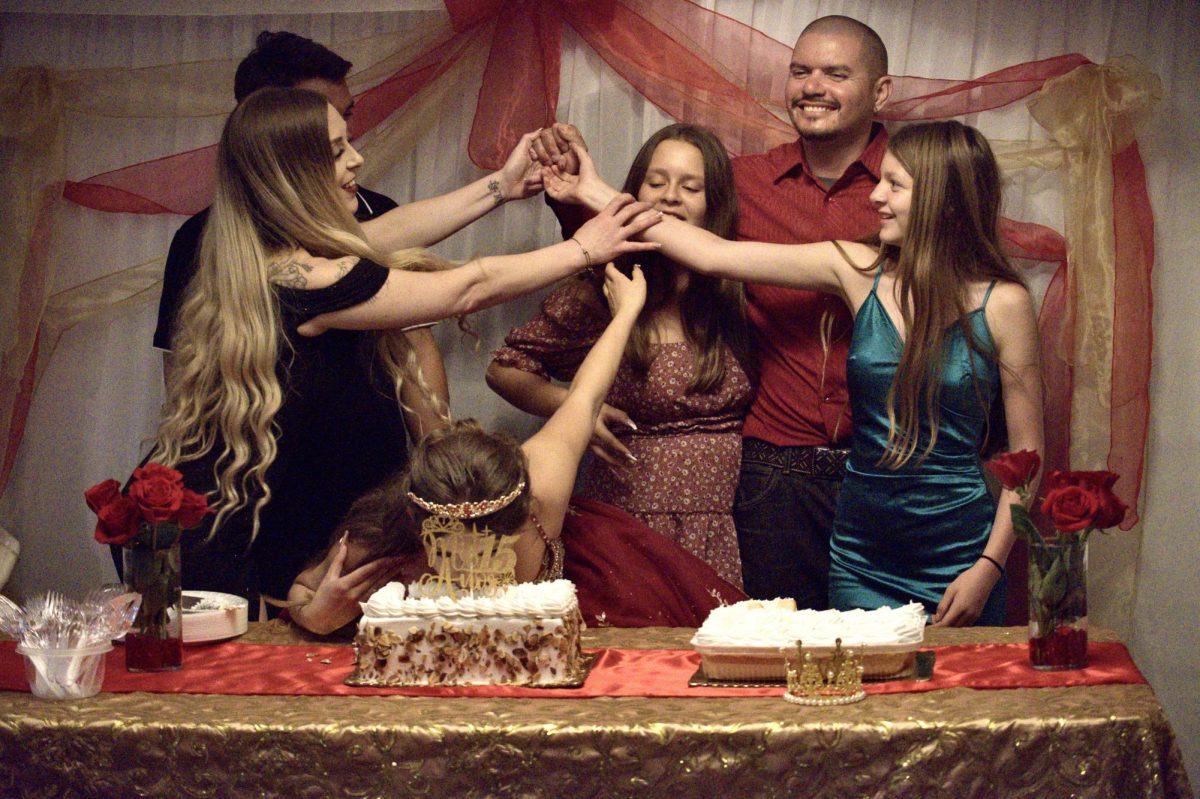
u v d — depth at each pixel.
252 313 2.48
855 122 3.12
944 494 2.74
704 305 3.00
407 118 3.57
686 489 2.93
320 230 2.54
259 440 2.46
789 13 3.51
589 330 3.09
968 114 3.47
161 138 3.69
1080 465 3.39
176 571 1.96
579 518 2.51
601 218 2.78
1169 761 1.70
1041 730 1.66
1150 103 3.35
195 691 1.85
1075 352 3.39
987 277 2.66
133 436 3.76
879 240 2.82
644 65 3.44
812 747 1.66
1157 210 3.46
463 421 2.07
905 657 1.88
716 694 1.81
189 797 1.71
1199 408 3.47
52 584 3.76
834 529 2.90
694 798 1.67
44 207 3.56
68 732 1.72
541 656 1.87
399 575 2.14
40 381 3.66
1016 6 3.47
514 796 1.67
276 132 2.54
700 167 2.97
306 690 1.84
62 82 3.56
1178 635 3.51
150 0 3.62
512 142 3.43
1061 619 1.89
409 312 2.55
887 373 2.70
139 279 3.66
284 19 3.63
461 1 3.43
